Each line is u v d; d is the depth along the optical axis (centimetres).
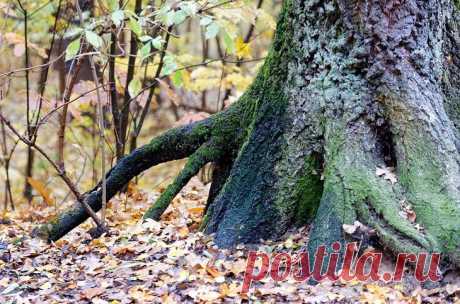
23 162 1058
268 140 464
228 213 467
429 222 385
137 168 531
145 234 495
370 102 426
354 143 423
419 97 419
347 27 427
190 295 374
